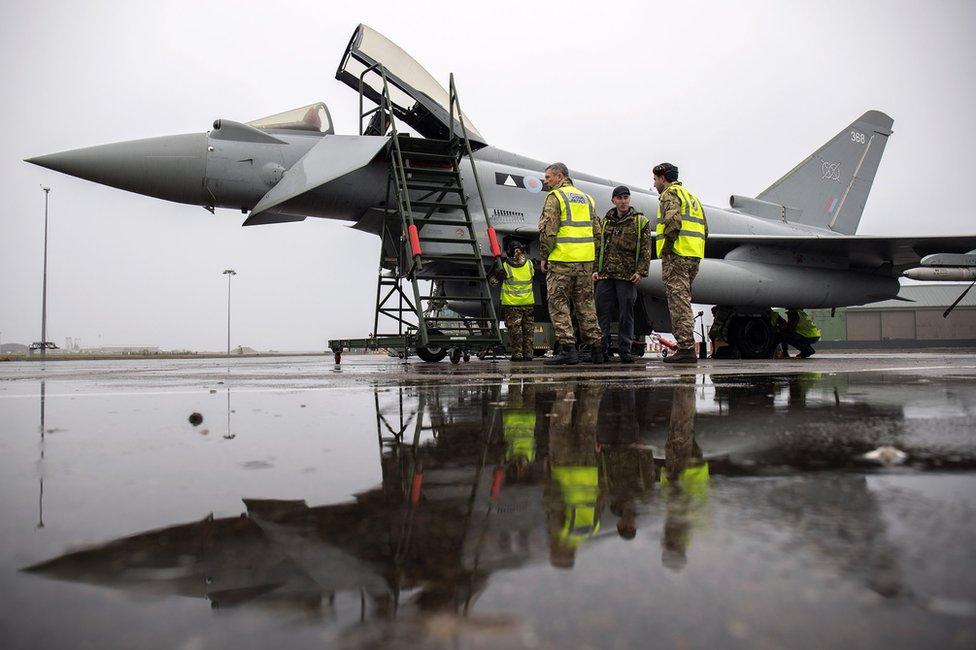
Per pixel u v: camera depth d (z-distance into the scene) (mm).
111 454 1133
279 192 7973
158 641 350
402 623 374
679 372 4148
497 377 3799
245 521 658
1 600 423
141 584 460
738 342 9617
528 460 1035
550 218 5602
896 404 1894
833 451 1074
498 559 511
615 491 780
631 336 6258
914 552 515
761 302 9297
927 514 642
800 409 1776
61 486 848
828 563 486
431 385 3139
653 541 557
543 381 3309
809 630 355
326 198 8305
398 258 8797
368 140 8281
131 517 676
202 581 466
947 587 430
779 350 10523
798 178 13703
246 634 362
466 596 423
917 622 369
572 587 439
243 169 8000
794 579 449
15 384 3637
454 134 8273
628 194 6109
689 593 423
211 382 3662
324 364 8914
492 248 7941
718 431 1348
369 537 590
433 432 1411
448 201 8953
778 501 710
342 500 758
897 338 38625
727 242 9516
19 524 643
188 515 685
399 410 1917
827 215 13984
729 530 589
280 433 1412
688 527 602
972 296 38781
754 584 440
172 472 956
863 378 3174
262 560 518
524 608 397
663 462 989
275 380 3830
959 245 9539
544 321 9930
